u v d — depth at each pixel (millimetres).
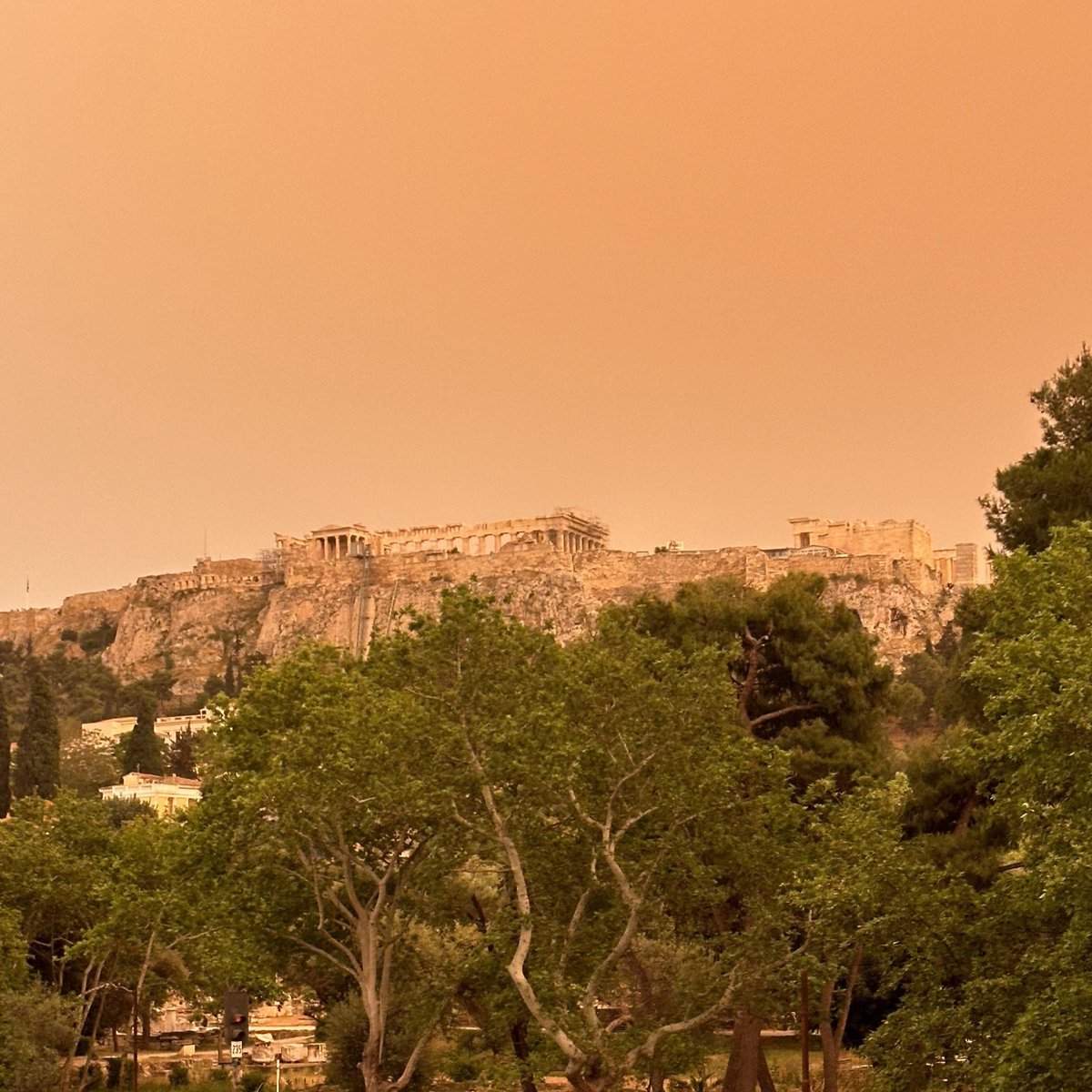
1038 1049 60094
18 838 139500
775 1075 124312
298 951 118688
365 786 94500
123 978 148250
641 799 86562
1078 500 97500
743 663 112250
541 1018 79312
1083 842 62188
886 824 83375
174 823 142000
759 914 83812
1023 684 66625
